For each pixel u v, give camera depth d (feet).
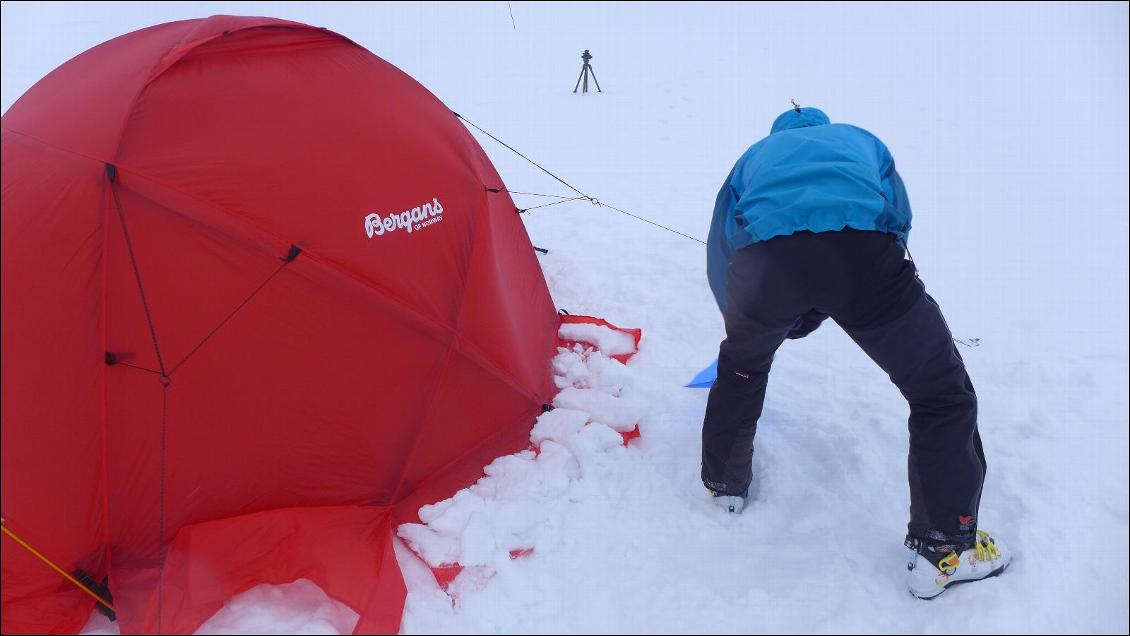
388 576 8.79
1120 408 11.99
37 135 8.97
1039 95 35.94
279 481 9.55
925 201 22.77
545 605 8.81
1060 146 28.27
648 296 15.93
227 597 8.54
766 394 12.32
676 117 33.81
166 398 8.82
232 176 9.14
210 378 9.01
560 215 20.70
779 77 41.50
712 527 9.81
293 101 9.96
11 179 8.50
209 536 8.92
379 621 8.31
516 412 11.59
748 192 8.48
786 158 8.49
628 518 9.98
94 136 8.77
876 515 9.95
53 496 8.39
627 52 48.96
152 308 8.68
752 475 10.57
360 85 10.82
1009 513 9.77
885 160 8.95
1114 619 8.22
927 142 29.25
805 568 9.14
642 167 26.53
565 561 9.39
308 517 9.39
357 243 9.89
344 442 9.89
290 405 9.50
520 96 37.88
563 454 10.78
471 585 9.07
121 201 8.57
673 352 13.84
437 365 10.63
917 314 8.13
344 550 9.07
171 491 9.00
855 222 7.91
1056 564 8.90
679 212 21.85
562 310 14.65
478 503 10.08
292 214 9.44
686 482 10.53
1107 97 35.32
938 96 36.50
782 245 8.03
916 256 18.72
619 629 8.48
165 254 8.75
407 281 10.28
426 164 10.91
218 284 9.00
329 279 9.63
